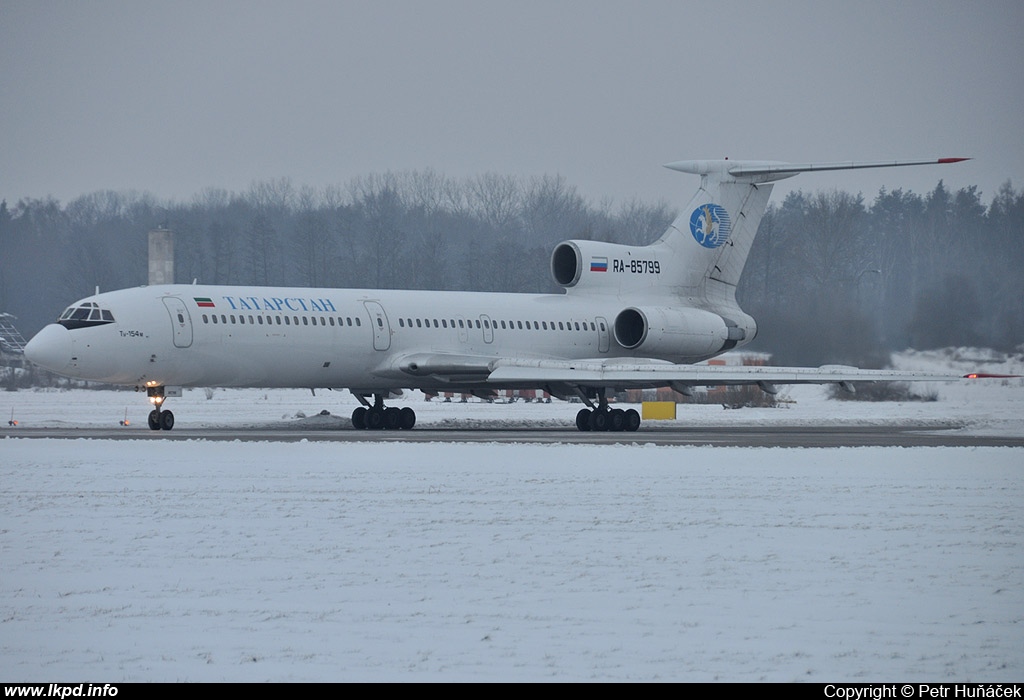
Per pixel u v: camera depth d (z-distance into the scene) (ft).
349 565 193.26
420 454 357.00
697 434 501.15
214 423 540.11
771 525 231.30
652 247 592.60
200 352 464.24
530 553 203.21
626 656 144.36
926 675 137.69
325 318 495.82
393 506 251.19
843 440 456.04
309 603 168.96
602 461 342.03
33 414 630.74
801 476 310.24
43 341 444.55
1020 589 178.19
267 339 479.41
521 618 161.17
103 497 262.67
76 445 379.55
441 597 172.65
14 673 138.00
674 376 498.28
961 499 269.64
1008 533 224.74
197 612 164.04
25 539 213.66
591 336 571.69
